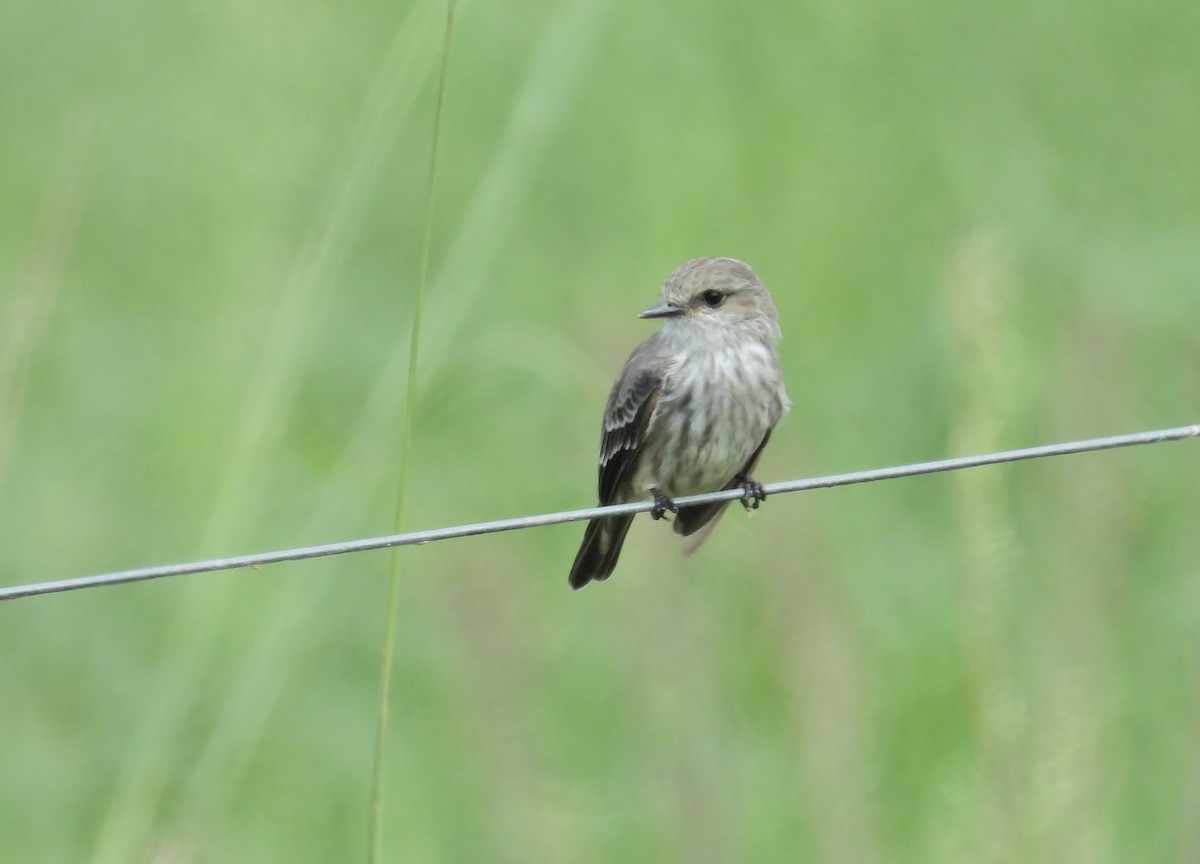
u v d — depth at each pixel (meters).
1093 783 10.07
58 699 13.11
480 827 11.57
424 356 11.16
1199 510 12.59
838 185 16.95
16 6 19.11
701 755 10.51
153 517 14.39
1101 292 14.79
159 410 15.20
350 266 16.77
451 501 14.38
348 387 15.49
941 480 14.18
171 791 11.28
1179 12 17.84
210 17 18.38
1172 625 12.38
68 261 16.77
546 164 16.83
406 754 12.64
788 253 16.44
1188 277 15.17
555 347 12.60
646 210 16.69
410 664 13.18
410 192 17.59
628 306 15.45
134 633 13.53
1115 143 17.14
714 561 11.76
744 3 17.94
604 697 12.06
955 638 12.22
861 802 10.18
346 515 12.21
